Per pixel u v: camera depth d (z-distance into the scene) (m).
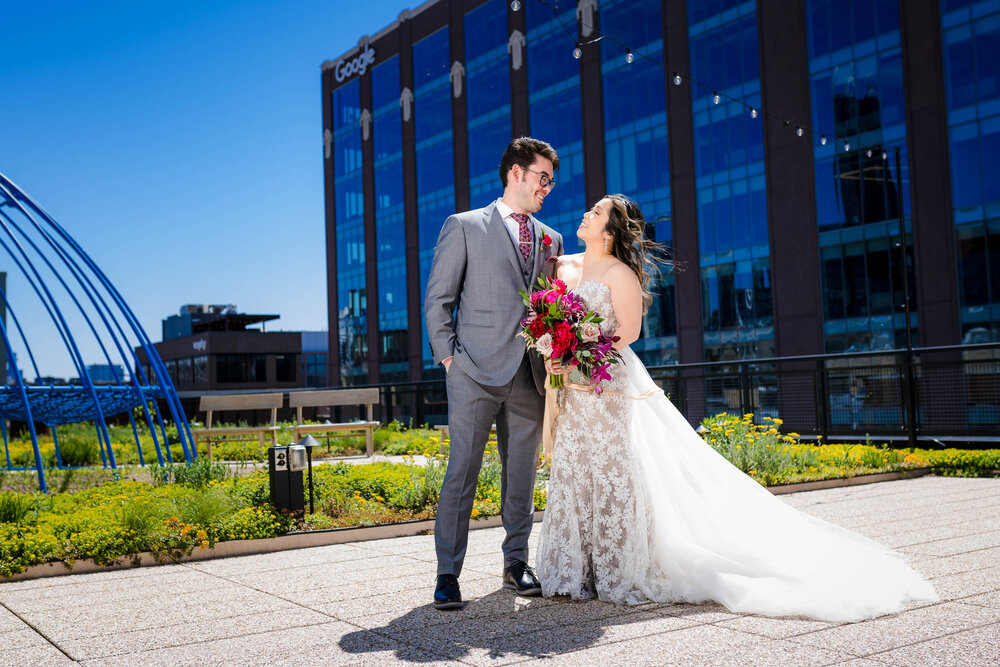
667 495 3.72
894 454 9.41
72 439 13.05
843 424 13.45
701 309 24.41
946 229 19.14
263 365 59.34
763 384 14.43
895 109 20.31
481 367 3.72
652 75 26.30
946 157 19.25
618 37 27.45
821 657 2.63
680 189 25.17
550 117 30.20
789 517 3.89
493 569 4.39
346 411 34.12
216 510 5.30
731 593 3.37
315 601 3.68
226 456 12.92
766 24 23.11
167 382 10.60
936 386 13.71
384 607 3.53
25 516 5.45
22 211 9.79
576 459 3.76
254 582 4.16
